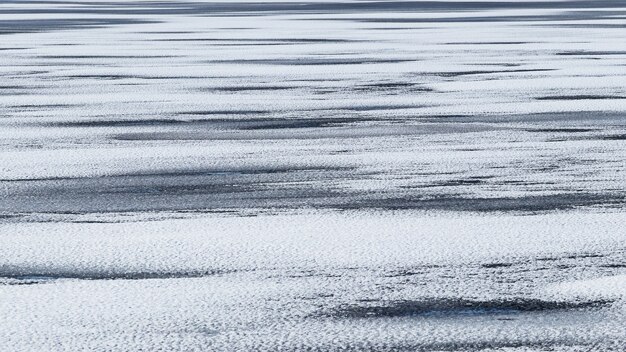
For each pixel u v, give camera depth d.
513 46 44.78
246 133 21.80
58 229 13.52
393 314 9.95
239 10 88.44
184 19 72.25
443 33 54.12
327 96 28.16
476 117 23.91
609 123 22.66
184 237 13.05
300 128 22.47
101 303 10.34
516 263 11.73
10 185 16.42
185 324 9.67
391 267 11.61
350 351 8.94
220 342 9.18
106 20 71.56
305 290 10.75
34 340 9.24
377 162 18.27
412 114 24.52
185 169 17.77
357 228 13.48
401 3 103.75
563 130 21.72
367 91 29.23
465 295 10.53
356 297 10.50
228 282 11.08
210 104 26.70
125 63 38.66
